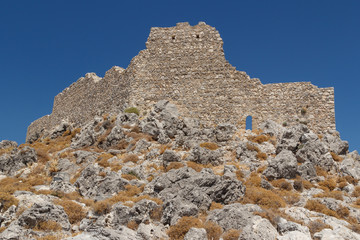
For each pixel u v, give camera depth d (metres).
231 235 19.66
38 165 38.22
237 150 36.25
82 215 23.47
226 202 25.64
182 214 22.09
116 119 43.19
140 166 32.88
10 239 19.59
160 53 48.38
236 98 44.38
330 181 31.19
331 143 37.06
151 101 46.34
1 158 39.38
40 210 21.34
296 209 24.14
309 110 42.78
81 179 30.45
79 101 60.16
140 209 22.44
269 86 44.25
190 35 48.41
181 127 41.28
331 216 24.55
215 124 43.72
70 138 50.28
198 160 34.75
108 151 38.38
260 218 20.53
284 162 31.56
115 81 51.97
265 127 40.97
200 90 45.53
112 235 18.86
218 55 46.66
